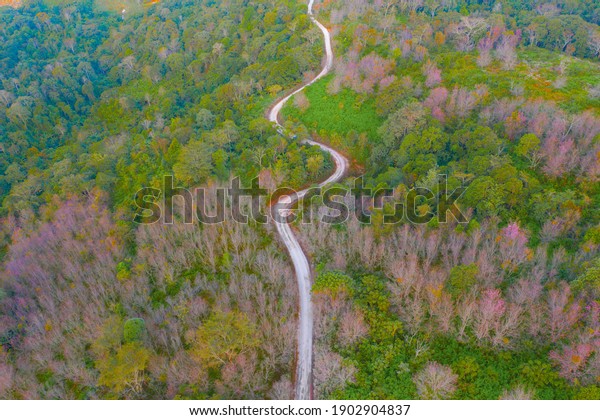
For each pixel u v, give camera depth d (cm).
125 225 12550
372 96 16000
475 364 7775
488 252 9388
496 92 14225
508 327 8081
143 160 15575
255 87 18788
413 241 10044
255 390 8325
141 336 9056
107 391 8694
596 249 8919
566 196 10144
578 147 11388
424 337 8462
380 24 19125
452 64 16188
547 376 7356
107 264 11456
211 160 14125
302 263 11188
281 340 8956
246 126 16088
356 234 10681
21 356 9731
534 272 8769
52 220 13675
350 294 9369
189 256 11538
